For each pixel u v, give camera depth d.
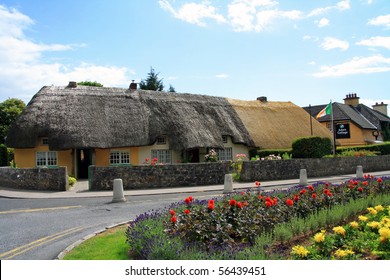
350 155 29.58
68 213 12.08
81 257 6.64
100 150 25.47
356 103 52.69
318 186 11.32
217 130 29.55
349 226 6.56
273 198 9.09
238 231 6.95
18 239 8.57
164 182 19.58
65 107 25.12
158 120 27.06
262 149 31.83
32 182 19.27
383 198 9.97
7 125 43.41
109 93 28.17
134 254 6.63
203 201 9.57
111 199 15.45
